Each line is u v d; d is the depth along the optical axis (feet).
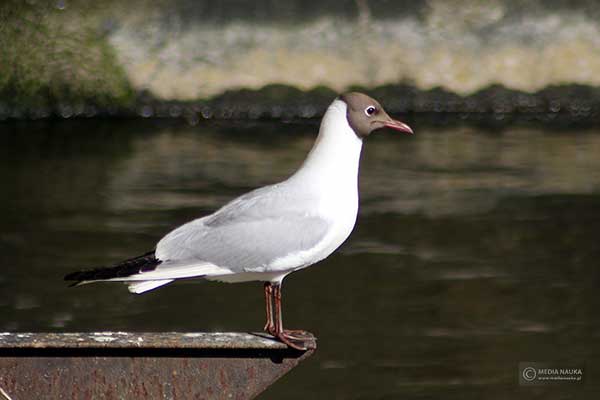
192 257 23.08
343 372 33.63
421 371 33.68
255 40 76.23
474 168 59.77
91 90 74.79
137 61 75.51
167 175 58.44
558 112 76.33
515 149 64.69
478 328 36.88
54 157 63.00
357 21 76.64
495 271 42.55
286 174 58.49
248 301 39.91
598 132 69.82
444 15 76.89
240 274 23.30
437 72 76.23
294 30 76.54
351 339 36.04
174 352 19.27
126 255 44.11
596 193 54.08
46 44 74.64
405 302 39.40
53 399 19.17
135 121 74.02
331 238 23.40
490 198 53.26
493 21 76.89
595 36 76.84
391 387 32.55
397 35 76.59
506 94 76.33
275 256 23.04
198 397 19.36
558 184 55.93
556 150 64.28
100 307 39.09
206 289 41.29
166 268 22.80
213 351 19.35
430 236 47.09
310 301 39.63
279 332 21.16
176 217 49.88
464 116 75.66
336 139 23.66
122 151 64.64
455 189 55.11
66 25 74.90
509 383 32.89
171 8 76.33
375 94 75.97
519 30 76.84
